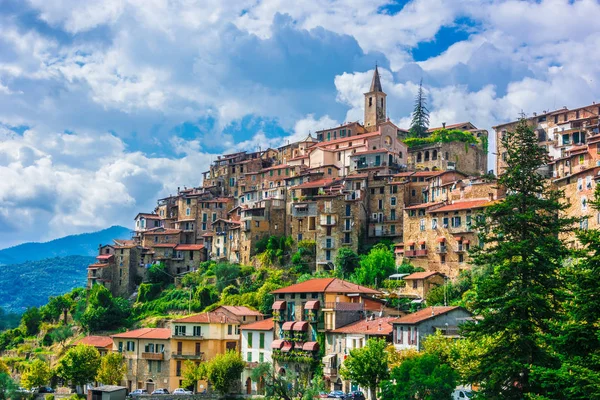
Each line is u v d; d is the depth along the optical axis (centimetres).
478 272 15588
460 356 9756
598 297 6775
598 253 6906
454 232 17675
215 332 16062
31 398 16200
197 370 15125
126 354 16850
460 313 11769
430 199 19738
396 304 14962
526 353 7512
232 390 14912
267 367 13350
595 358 6462
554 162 16788
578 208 14588
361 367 11006
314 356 13888
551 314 7612
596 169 14212
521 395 7531
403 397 9275
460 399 10000
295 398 12344
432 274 16688
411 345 11519
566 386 6588
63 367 16062
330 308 13925
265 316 17238
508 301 7662
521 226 7969
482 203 17362
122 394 14012
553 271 7738
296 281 19450
